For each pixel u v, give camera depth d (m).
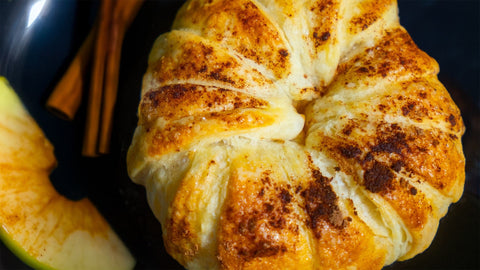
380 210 0.18
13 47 0.22
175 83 0.19
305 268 0.18
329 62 0.20
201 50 0.19
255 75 0.19
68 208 0.22
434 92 0.20
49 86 0.23
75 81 0.23
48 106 0.22
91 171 0.23
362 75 0.19
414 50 0.20
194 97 0.19
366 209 0.19
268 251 0.18
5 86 0.22
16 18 0.22
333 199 0.18
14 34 0.22
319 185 0.19
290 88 0.20
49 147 0.23
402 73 0.20
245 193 0.18
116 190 0.23
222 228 0.18
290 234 0.18
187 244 0.19
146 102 0.20
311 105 0.20
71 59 0.23
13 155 0.22
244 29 0.20
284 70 0.19
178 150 0.19
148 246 0.22
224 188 0.18
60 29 0.23
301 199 0.18
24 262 0.21
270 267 0.18
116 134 0.23
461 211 0.23
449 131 0.20
